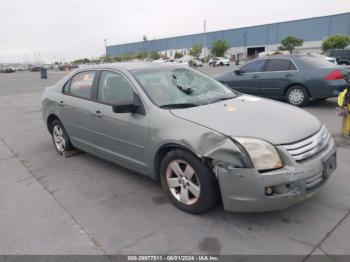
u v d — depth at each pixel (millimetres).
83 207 3533
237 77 9289
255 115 3199
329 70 7645
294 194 2699
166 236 2906
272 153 2705
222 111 3305
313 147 2934
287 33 66812
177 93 3758
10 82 27812
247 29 72688
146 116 3467
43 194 3918
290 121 3127
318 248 2631
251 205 2734
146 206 3471
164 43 90188
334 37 50188
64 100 4852
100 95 4227
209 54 72688
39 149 5840
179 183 3291
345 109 5441
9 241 2975
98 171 4551
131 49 99250
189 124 3080
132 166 3838
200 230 2967
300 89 8055
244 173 2688
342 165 4266
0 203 3740
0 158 5449
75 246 2842
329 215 3090
